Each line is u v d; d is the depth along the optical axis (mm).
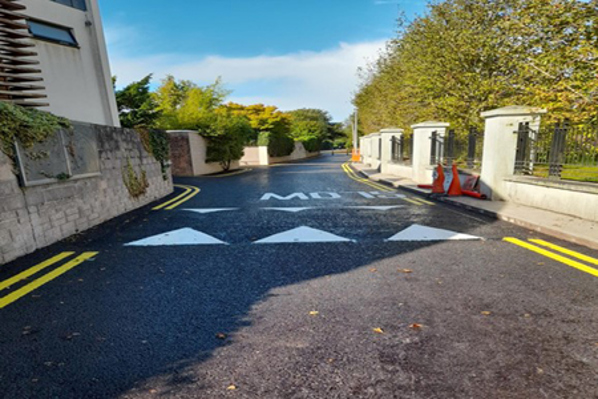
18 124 4391
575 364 2205
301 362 2268
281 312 2955
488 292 3281
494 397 1931
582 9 6199
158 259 4398
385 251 4633
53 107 10406
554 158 6672
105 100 12258
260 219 6848
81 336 2605
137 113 17781
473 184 9109
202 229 6000
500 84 11000
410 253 4527
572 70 7051
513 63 10023
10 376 2141
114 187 7176
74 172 5648
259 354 2359
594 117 6426
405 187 11891
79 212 5832
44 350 2418
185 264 4203
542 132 7160
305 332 2629
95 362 2283
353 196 10289
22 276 3818
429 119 14914
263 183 14727
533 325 2680
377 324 2730
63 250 4781
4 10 5402
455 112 12523
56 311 3006
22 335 2617
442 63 12219
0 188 4164
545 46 7270
